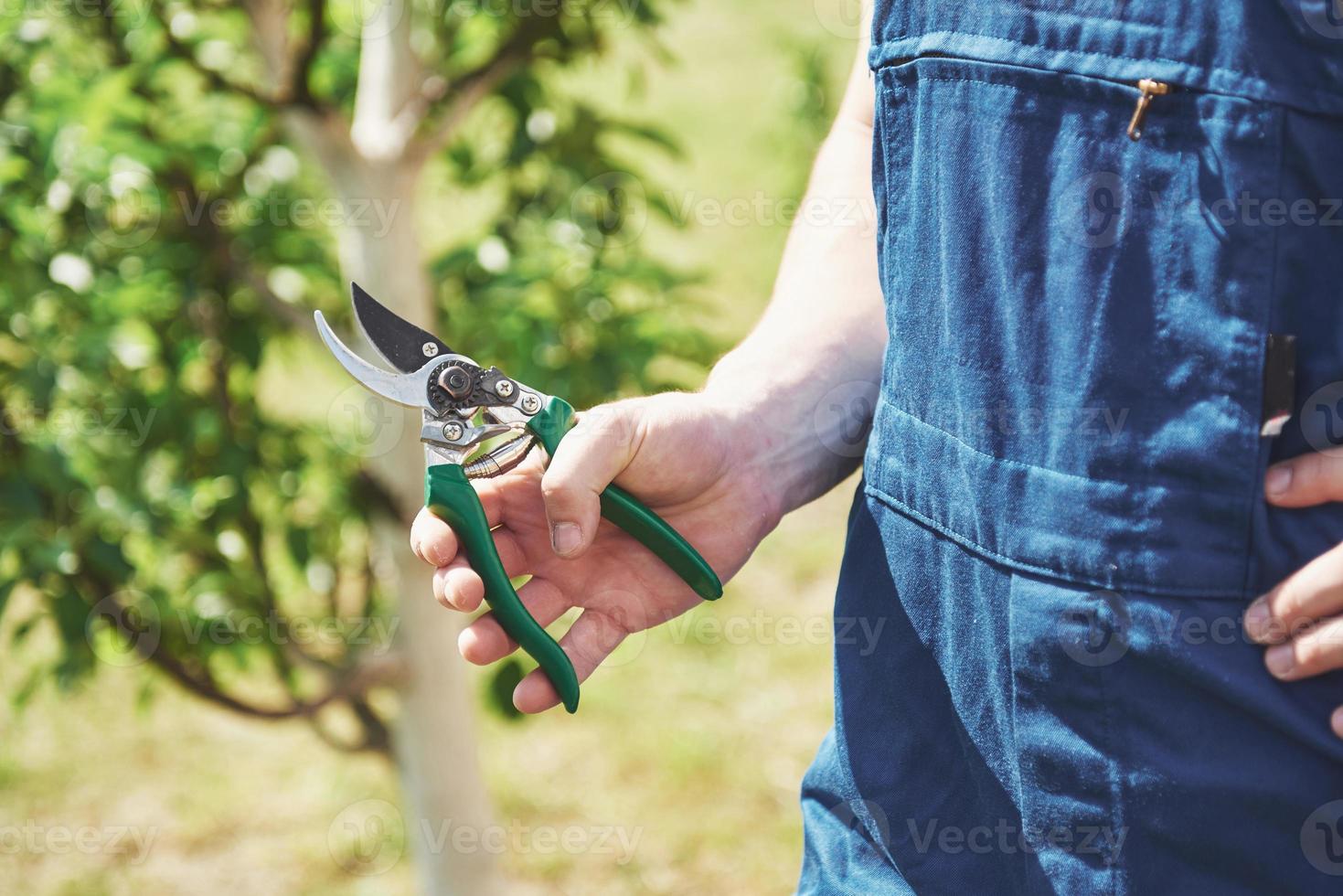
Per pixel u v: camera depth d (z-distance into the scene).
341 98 2.24
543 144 2.31
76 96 1.84
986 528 0.87
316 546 2.22
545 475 0.97
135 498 1.96
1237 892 0.81
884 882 0.99
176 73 2.10
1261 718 0.79
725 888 3.23
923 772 0.98
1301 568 0.77
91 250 1.97
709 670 4.07
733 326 5.16
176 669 2.00
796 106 6.12
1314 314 0.76
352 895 3.26
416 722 2.28
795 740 3.76
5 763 3.73
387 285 2.01
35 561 1.82
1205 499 0.78
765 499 1.10
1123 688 0.82
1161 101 0.77
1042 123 0.82
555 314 2.06
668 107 8.16
